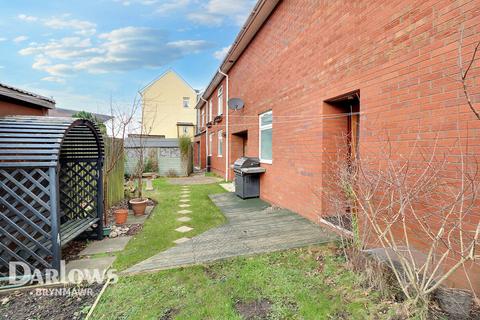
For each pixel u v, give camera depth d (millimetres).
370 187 2699
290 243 3791
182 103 27172
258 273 2943
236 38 8359
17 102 4512
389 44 3107
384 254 2645
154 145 16016
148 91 26203
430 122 2629
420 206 2674
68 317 2289
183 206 6625
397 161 2766
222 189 9391
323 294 2502
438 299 2189
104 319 2223
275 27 6410
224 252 3543
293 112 5535
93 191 4574
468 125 2312
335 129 4531
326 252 3447
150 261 3320
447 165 2469
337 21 4070
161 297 2527
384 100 3191
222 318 2201
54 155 2898
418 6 2742
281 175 6156
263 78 7254
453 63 2416
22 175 3105
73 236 3512
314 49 4719
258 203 6824
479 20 2217
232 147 11297
